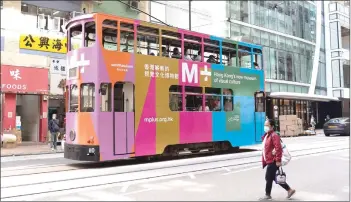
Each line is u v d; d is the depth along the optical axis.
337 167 10.65
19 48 18.83
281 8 34.41
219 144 14.49
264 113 16.23
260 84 16.20
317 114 36.88
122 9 22.84
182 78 12.80
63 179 8.82
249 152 15.43
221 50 14.39
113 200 6.68
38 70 19.42
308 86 36.88
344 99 35.97
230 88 14.67
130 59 11.40
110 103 10.86
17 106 19.75
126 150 11.05
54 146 16.45
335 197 7.02
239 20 29.69
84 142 10.67
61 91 20.34
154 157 13.16
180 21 26.44
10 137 17.14
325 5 39.78
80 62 11.05
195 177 9.12
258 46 16.42
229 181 8.60
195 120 13.15
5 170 10.25
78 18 11.28
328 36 39.56
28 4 19.20
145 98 11.66
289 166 10.85
